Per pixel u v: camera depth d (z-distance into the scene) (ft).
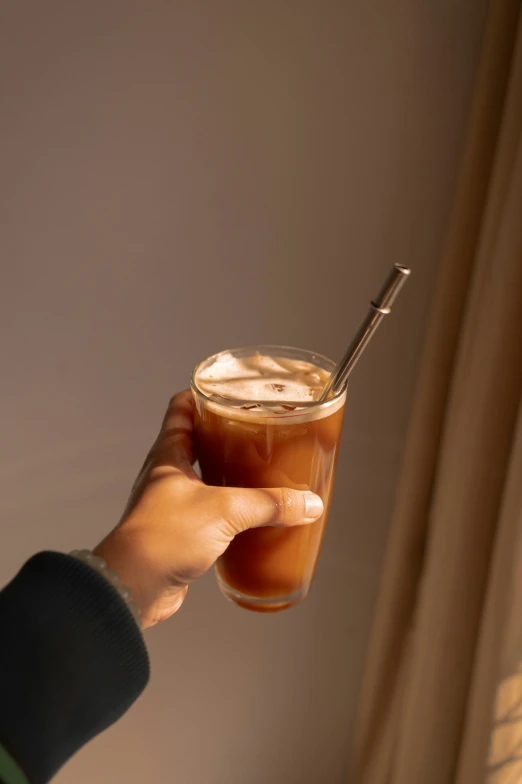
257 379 1.82
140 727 3.05
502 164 1.98
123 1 2.12
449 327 2.23
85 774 3.10
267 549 1.77
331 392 1.71
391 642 2.57
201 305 2.43
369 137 2.25
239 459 1.70
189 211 2.32
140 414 2.55
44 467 2.60
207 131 2.24
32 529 2.67
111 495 2.65
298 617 2.88
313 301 2.43
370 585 2.79
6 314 2.41
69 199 2.30
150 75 2.19
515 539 1.91
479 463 2.01
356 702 3.06
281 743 3.17
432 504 2.36
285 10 2.14
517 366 1.93
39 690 1.42
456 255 2.17
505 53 2.00
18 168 2.26
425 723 2.26
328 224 2.34
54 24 2.13
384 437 2.58
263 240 2.36
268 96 2.21
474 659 2.16
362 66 2.19
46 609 1.47
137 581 1.61
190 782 3.21
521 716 2.01
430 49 2.17
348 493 2.65
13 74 2.17
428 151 2.26
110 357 2.48
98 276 2.38
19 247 2.34
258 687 3.03
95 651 1.48
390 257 2.37
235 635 2.91
